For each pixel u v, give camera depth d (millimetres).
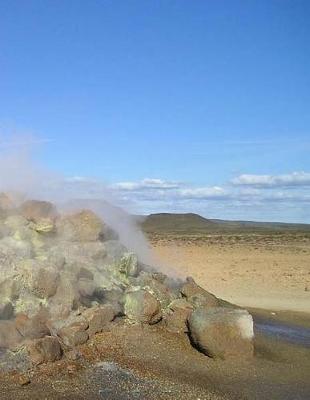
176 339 9391
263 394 7578
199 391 7523
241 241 43375
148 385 7613
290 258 27891
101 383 7574
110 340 8984
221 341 8836
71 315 9227
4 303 8805
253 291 17672
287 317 13305
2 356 7957
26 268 9312
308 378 8328
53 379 7590
